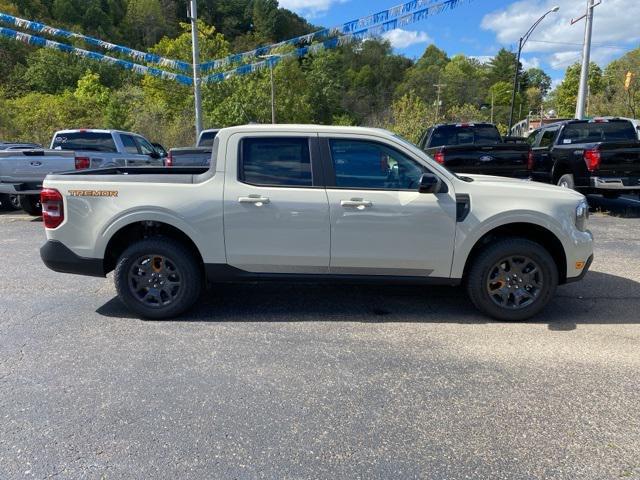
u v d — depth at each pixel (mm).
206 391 3539
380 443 2949
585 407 3328
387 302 5496
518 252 4750
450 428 3096
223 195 4742
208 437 3000
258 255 4789
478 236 4730
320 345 4348
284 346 4328
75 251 4887
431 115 35250
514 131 52844
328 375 3787
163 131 37219
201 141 14016
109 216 4797
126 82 63531
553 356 4105
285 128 4816
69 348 4273
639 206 12367
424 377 3754
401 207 4672
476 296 4855
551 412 3270
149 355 4133
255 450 2881
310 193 4715
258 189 4738
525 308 4828
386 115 74875
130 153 13148
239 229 4758
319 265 4805
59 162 10438
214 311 5223
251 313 5160
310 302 5504
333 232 4715
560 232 4746
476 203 4730
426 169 4754
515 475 2672
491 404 3373
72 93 57594
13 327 4758
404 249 4738
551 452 2863
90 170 5508
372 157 4770
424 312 5188
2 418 3193
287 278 4859
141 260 4887
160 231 5078
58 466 2738
